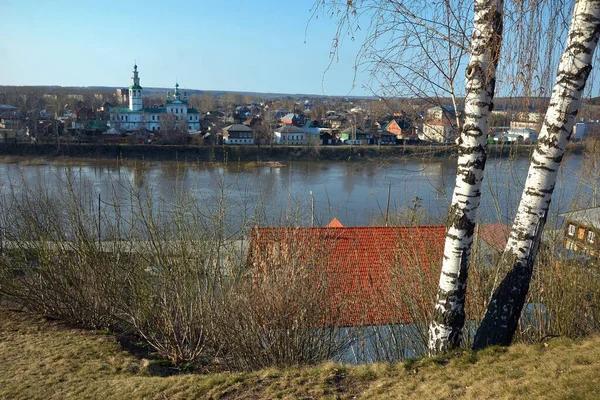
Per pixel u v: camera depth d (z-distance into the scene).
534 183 6.02
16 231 14.88
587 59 5.55
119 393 8.70
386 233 12.48
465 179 6.16
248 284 9.45
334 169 53.50
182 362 11.62
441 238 9.96
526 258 6.24
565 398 5.16
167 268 11.67
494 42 5.75
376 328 9.35
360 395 6.58
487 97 5.97
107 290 13.74
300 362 9.01
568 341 6.61
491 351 6.45
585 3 5.46
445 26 6.15
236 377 8.02
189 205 13.70
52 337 13.16
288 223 10.67
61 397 9.05
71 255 14.21
